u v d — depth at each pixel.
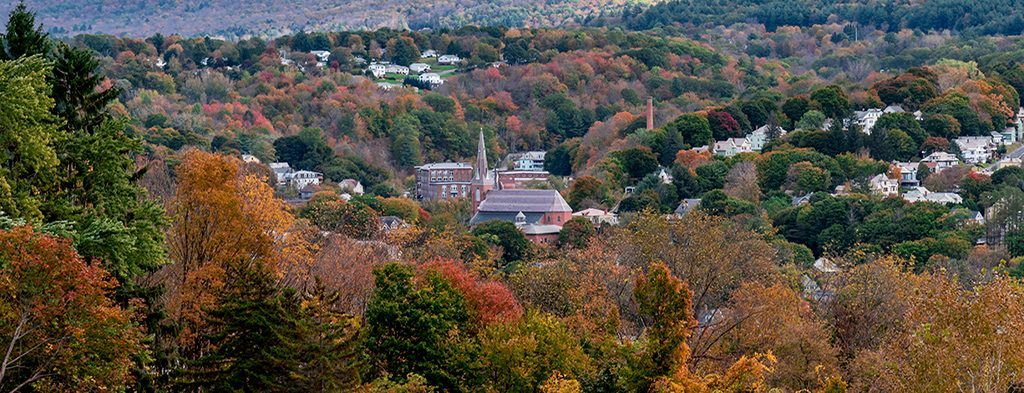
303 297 104.88
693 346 131.75
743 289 141.88
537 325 122.62
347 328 103.75
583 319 144.12
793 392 114.38
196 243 121.88
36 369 80.62
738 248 153.50
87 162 108.38
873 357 126.62
